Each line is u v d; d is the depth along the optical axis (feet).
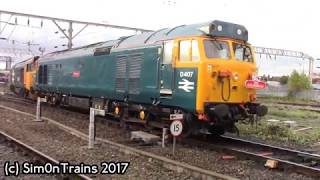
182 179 32.71
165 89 48.85
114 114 62.49
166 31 52.03
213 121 46.26
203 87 44.50
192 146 47.26
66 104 83.51
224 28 47.06
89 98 71.41
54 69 88.38
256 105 49.26
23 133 54.19
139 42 55.21
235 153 42.70
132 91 55.21
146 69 52.21
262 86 48.65
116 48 60.34
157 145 47.32
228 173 35.55
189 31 47.44
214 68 45.16
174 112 48.83
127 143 48.06
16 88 135.64
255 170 36.70
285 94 219.61
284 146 50.21
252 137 56.03
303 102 170.40
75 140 49.32
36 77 102.73
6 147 45.42
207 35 45.91
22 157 40.57
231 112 46.80
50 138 50.42
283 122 76.07
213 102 45.11
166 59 49.03
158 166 36.68
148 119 53.98
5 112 80.07
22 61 129.29
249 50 49.70
